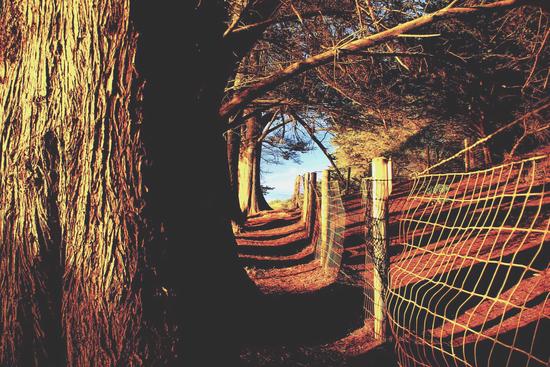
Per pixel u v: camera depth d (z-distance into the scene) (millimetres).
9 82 2834
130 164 2719
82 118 2715
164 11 2836
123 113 2711
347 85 7484
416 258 7281
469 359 4168
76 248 2709
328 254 8508
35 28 2764
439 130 15883
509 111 11961
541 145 12188
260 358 4754
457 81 10789
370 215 5328
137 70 2719
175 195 2854
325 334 5504
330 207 9062
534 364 3854
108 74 2699
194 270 2898
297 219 15914
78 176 2719
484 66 8969
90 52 2693
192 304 2832
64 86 2727
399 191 12391
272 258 10516
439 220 9070
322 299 6746
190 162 2988
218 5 5160
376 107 7828
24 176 2746
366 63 7535
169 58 2869
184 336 2764
